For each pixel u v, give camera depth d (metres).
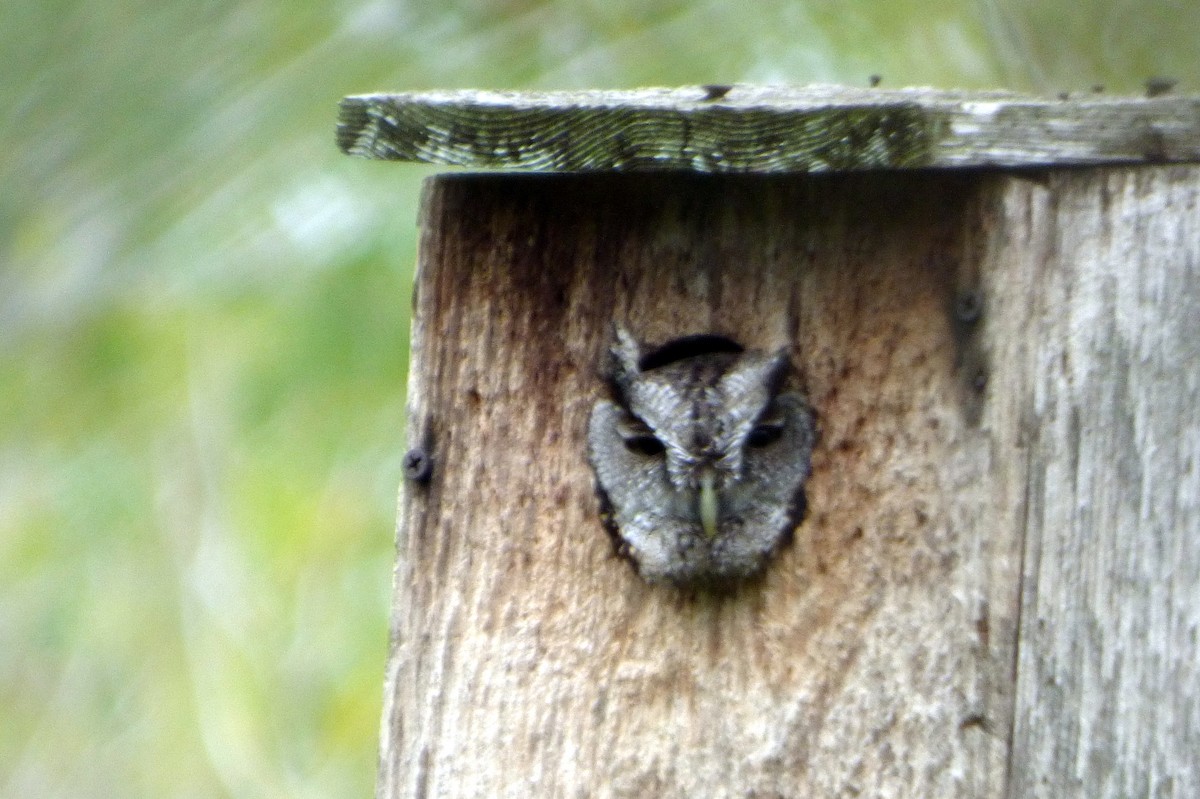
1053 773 6.02
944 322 6.05
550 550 6.09
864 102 6.02
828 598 6.07
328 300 6.45
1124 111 6.02
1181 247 6.02
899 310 6.07
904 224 6.07
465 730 6.08
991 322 6.04
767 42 6.39
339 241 6.43
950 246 6.05
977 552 6.04
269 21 6.43
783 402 6.08
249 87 6.43
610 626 6.08
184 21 6.44
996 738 6.04
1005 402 6.04
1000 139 6.02
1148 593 6.02
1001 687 6.04
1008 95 6.07
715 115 6.03
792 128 6.02
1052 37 6.31
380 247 6.43
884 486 6.07
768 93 6.09
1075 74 6.30
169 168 6.45
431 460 6.09
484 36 6.41
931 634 6.05
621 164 6.05
